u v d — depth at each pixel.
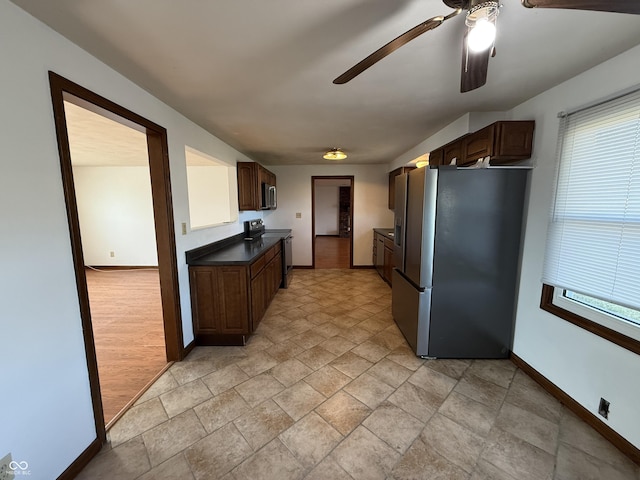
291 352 2.52
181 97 2.07
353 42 1.38
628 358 1.47
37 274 1.20
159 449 1.52
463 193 2.22
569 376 1.82
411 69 1.67
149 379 2.13
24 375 1.15
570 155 1.81
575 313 1.80
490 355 2.40
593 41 1.39
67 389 1.34
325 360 2.39
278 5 1.10
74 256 1.38
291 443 1.55
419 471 1.39
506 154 2.15
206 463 1.43
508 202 2.23
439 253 2.29
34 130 1.19
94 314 3.41
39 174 1.21
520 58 1.56
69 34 1.29
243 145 3.77
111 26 1.24
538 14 1.17
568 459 1.45
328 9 1.13
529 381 2.10
